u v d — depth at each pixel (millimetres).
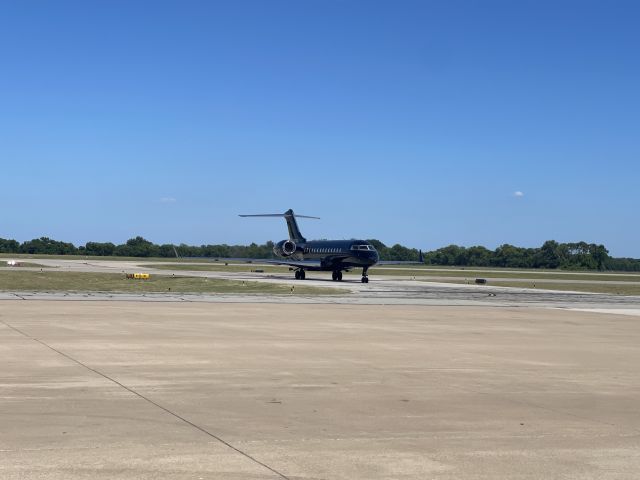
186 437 11617
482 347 24438
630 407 14789
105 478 9406
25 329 26297
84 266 112188
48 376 16875
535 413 14016
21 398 14344
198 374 17719
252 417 13180
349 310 39781
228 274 94875
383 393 15797
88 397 14609
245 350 22312
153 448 10906
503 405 14734
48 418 12695
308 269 82812
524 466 10352
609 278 125312
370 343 24859
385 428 12539
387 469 10078
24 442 11078
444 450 11156
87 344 22594
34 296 44594
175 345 23000
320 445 11305
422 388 16500
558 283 94812
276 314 35812
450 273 135250
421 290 66625
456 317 36812
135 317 32094
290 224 92750
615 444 11703
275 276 94312
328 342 24891
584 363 21109
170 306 39094
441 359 21297
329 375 18031
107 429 12008
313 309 39781
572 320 36469
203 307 39031
